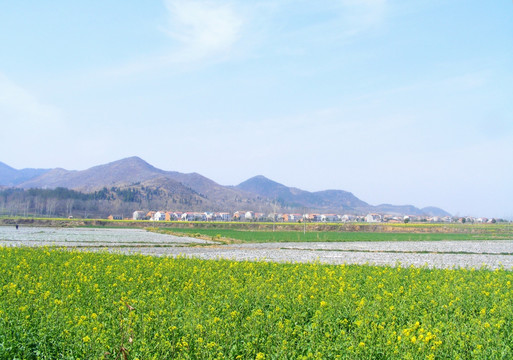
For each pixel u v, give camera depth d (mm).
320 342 11602
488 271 28844
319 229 156250
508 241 90938
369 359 10672
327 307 15289
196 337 11594
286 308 15539
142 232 118875
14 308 13680
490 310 15375
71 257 31703
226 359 10852
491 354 11117
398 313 15156
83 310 14438
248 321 13094
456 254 55375
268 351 11258
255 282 20188
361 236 105062
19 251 34125
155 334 11570
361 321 12508
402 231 145625
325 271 26953
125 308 14367
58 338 11727
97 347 10711
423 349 10938
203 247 64625
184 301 16609
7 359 10883
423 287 20375
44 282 18656
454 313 15477
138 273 23406
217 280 21891
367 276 25109
